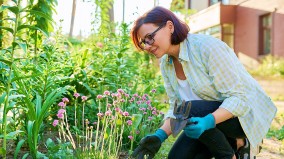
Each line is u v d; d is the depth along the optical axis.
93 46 5.76
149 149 2.77
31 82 3.98
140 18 2.59
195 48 2.64
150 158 2.78
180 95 2.86
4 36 4.77
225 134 2.77
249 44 19.56
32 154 3.25
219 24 21.03
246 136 2.74
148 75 7.02
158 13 2.56
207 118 2.50
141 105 4.53
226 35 21.39
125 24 5.53
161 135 2.82
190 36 2.68
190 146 2.90
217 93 2.70
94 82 5.15
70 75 4.84
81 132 4.25
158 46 2.59
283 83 14.70
